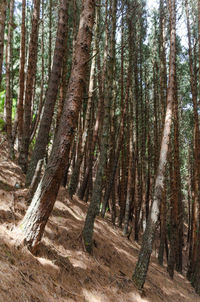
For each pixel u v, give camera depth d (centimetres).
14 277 269
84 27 381
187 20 1061
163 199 928
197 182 977
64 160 361
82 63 375
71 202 747
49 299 285
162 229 917
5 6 492
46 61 1384
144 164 1158
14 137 832
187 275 962
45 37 1303
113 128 970
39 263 346
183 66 1405
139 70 1217
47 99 555
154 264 852
